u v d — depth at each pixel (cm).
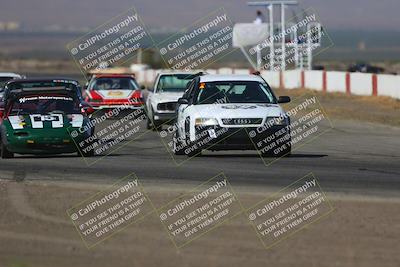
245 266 2752
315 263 2783
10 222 3359
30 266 2736
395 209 3531
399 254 2870
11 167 4903
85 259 2844
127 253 2927
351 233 3150
